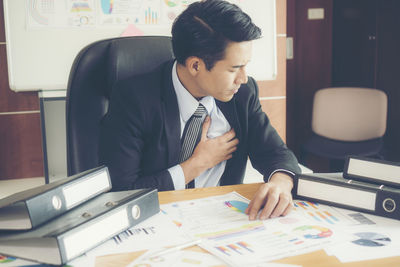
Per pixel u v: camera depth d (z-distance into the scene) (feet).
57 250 2.22
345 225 2.71
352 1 13.03
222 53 3.40
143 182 3.81
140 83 4.01
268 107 9.48
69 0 8.07
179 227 2.72
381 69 12.25
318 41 13.19
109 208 2.57
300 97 13.48
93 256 2.37
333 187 3.04
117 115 3.95
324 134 9.64
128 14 8.26
